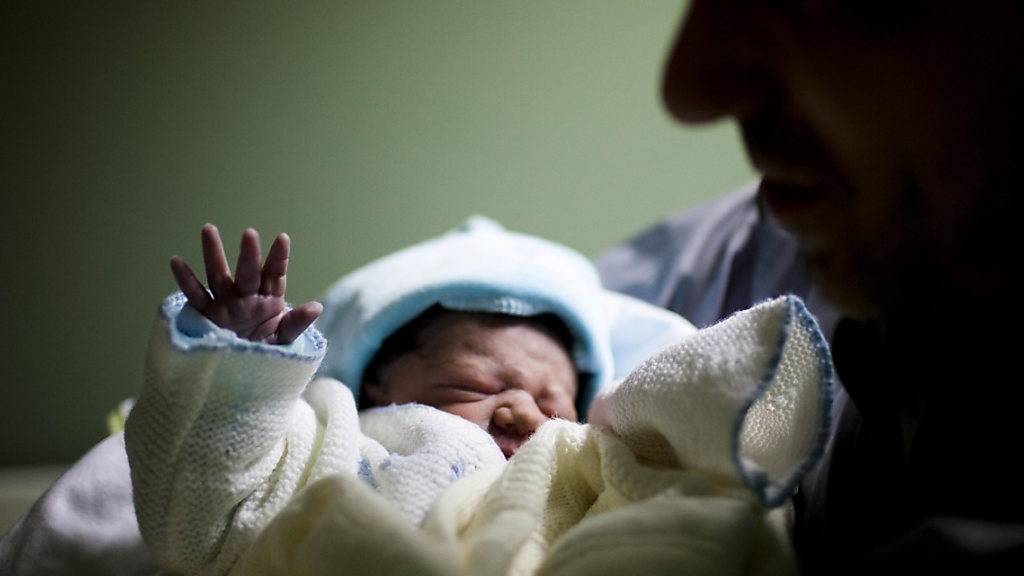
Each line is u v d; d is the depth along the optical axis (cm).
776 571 48
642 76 146
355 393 94
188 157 140
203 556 63
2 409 137
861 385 58
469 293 91
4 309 137
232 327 65
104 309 138
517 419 86
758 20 45
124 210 138
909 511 49
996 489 44
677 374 57
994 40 41
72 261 138
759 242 104
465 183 146
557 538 57
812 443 52
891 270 47
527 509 55
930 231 46
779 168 47
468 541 51
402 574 44
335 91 143
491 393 88
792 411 55
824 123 45
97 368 138
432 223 146
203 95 140
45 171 136
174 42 138
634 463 57
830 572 52
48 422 138
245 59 140
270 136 142
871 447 57
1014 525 41
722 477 53
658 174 148
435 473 68
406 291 92
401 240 145
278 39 141
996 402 47
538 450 61
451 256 98
